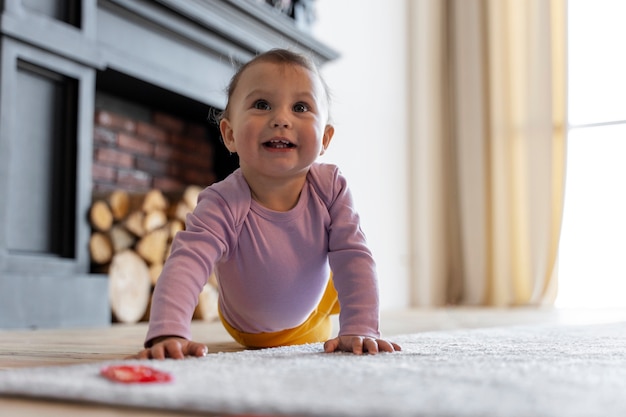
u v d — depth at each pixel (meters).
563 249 4.34
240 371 0.76
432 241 4.63
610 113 4.33
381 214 4.32
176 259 1.05
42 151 2.34
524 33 4.50
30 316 2.18
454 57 4.73
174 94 2.97
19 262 2.19
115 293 2.66
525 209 4.44
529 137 4.44
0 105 2.16
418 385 0.66
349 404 0.55
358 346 1.02
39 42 2.27
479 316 3.10
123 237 2.71
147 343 0.97
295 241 1.17
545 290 4.34
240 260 1.17
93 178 2.85
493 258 4.52
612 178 4.27
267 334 1.30
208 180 3.53
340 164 3.92
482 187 4.56
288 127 1.11
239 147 1.15
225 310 1.30
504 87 4.54
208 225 1.10
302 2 3.60
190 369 0.77
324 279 1.23
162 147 3.23
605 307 4.14
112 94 2.96
